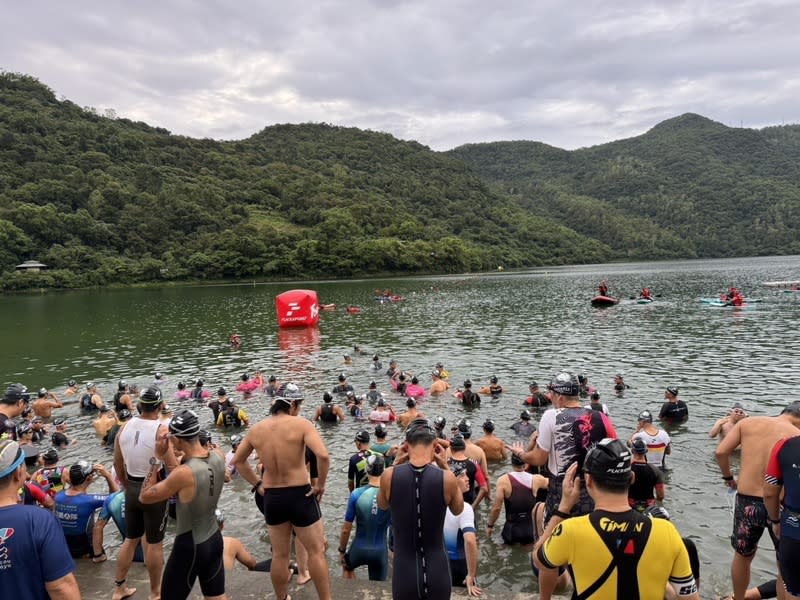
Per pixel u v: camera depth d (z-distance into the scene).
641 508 5.89
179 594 4.77
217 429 16.50
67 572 3.39
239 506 10.95
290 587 5.88
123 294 86.81
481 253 156.38
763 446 5.43
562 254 185.00
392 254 132.12
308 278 123.06
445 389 20.33
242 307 58.88
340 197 181.88
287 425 5.35
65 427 16.41
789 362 23.30
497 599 5.62
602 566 2.97
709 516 9.86
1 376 26.23
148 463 5.73
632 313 42.38
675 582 3.02
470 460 9.46
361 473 9.37
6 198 117.12
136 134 193.00
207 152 199.00
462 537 7.14
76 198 130.38
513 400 19.03
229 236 124.56
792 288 58.84
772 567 8.14
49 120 160.88
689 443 13.79
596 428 4.82
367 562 7.35
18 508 3.35
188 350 31.80
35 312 59.75
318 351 30.17
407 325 39.72
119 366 27.70
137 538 5.85
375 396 18.64
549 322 38.94
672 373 22.03
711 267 120.88
